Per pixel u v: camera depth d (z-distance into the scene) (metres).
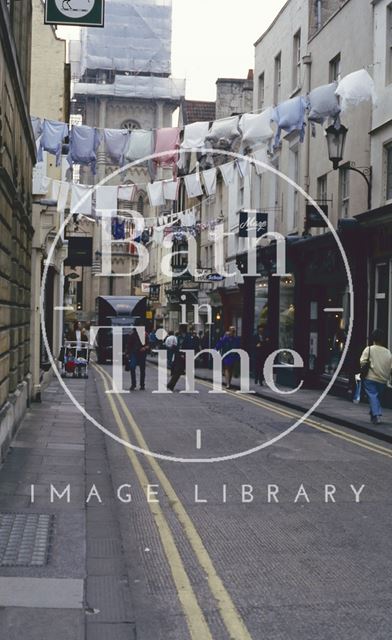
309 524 7.84
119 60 77.88
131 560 6.56
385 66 20.12
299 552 6.86
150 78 78.56
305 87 26.48
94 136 15.20
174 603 5.52
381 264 19.83
